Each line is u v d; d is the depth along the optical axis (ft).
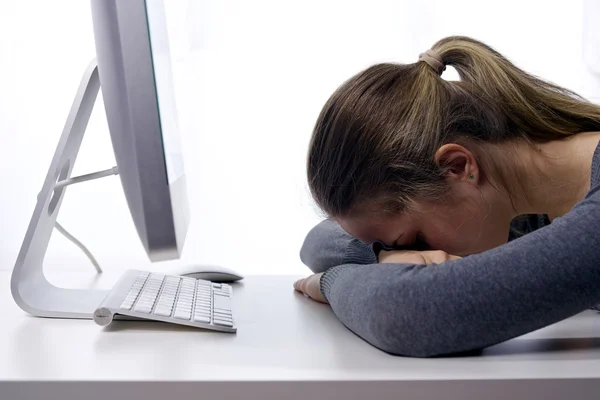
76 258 7.71
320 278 3.08
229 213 8.03
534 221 3.16
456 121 2.80
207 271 3.87
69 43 7.59
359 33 8.00
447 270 2.24
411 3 7.98
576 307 2.13
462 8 8.00
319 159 2.96
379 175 2.82
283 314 2.96
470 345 2.15
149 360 2.06
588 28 7.91
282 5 7.93
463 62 3.01
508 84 2.90
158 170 2.23
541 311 2.12
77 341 2.35
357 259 3.52
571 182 2.82
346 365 2.02
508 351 2.27
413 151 2.79
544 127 2.85
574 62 7.97
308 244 4.25
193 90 7.88
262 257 8.08
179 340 2.37
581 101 3.02
